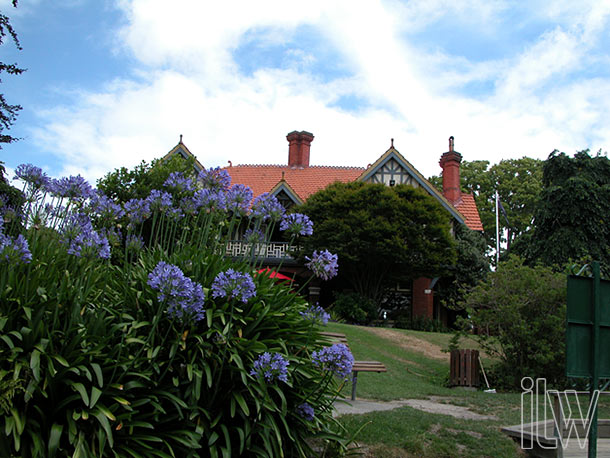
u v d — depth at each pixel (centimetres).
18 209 537
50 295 454
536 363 1314
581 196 2158
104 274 563
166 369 457
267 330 536
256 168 3381
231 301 513
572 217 2173
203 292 471
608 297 649
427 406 980
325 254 541
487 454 660
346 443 574
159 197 572
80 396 404
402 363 1534
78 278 477
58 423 408
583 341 622
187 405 461
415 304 2797
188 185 593
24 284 443
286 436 516
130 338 457
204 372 484
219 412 484
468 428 744
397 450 633
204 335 493
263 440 482
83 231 468
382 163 2881
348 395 1025
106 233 559
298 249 2583
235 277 467
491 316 1327
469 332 1434
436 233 2417
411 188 2509
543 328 1320
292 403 524
